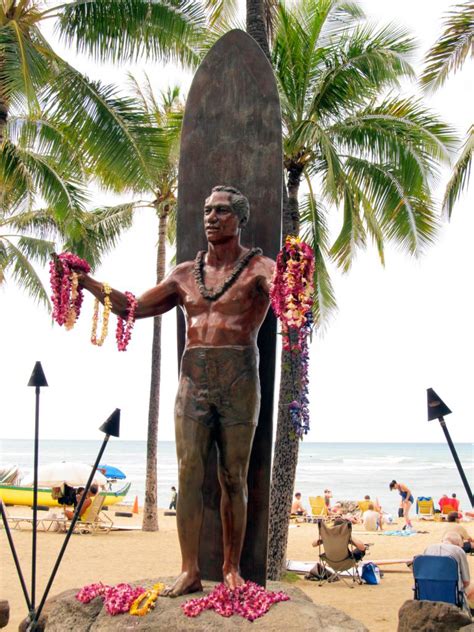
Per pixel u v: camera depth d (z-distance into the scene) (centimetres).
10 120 1393
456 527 1065
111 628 495
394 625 902
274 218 625
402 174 1401
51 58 1183
